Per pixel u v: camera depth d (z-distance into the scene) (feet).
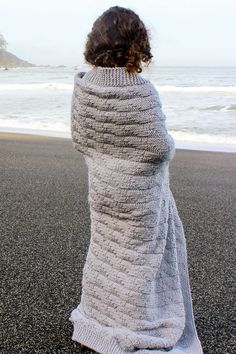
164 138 6.39
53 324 9.51
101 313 7.66
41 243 14.12
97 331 7.59
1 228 15.48
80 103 6.86
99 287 7.57
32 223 16.06
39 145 33.19
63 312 10.00
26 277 11.69
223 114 50.85
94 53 6.66
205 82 126.41
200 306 10.39
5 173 24.22
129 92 6.33
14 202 18.74
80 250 13.60
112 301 7.45
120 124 6.49
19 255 13.14
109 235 7.27
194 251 13.73
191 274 12.10
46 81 146.72
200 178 23.36
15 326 9.42
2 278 11.60
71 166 26.02
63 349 8.63
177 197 19.77
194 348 7.70
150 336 7.27
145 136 6.39
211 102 63.31
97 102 6.59
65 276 11.79
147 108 6.33
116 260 7.27
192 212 17.65
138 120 6.36
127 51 6.50
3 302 10.39
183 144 34.19
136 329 7.26
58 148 31.96
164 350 7.27
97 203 7.21
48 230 15.34
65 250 13.57
